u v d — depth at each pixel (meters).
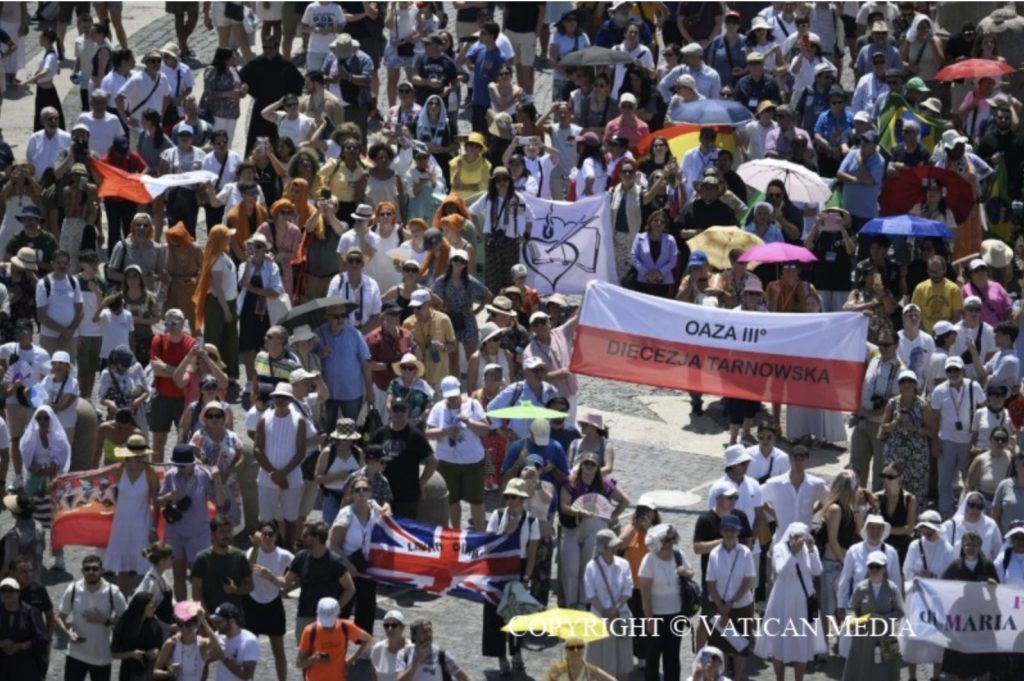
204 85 113.81
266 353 84.62
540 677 75.81
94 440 86.69
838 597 76.69
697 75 115.00
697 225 100.88
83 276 92.56
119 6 127.25
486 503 85.88
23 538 76.62
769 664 78.06
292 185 99.44
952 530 79.50
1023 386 88.38
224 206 104.12
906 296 100.69
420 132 110.75
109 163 105.50
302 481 81.75
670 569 74.62
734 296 95.62
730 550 75.44
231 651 71.25
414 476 80.44
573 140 110.38
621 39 118.81
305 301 97.50
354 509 76.69
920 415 86.00
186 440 84.25
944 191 102.62
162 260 96.75
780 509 79.62
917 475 86.12
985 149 111.38
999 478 84.62
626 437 93.62
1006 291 102.81
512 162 106.00
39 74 116.56
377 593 81.00
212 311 94.19
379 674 71.25
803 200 101.75
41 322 91.31
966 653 75.81
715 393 88.06
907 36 121.88
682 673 76.50
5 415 86.69
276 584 74.31
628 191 102.25
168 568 78.38
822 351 87.12
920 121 112.06
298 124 110.19
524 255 102.25
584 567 77.69
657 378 88.38
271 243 97.31
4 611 71.50
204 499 78.25
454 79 115.38
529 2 120.69
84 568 72.75
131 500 78.56
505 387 86.31
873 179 105.31
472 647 77.62
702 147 105.50
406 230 98.94
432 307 91.62
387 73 124.69
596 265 102.38
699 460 91.69
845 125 111.75
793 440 92.88
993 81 115.38
